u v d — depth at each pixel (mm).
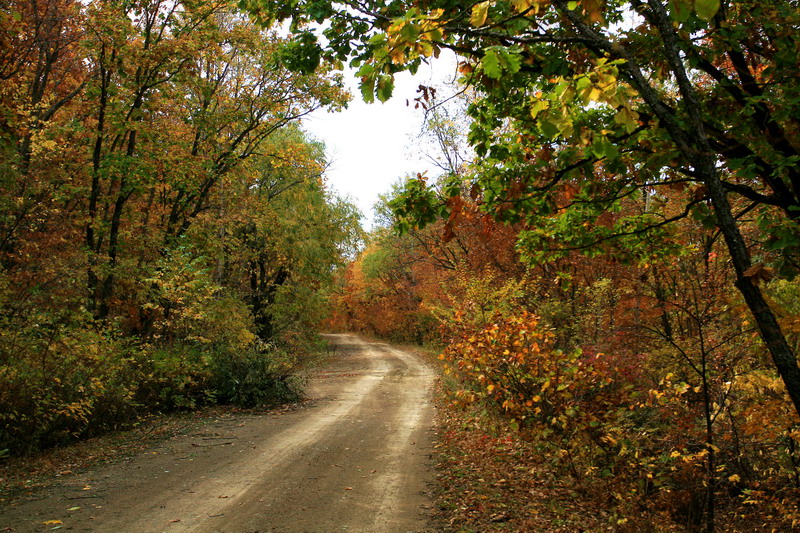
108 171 14234
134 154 16344
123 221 17391
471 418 9812
